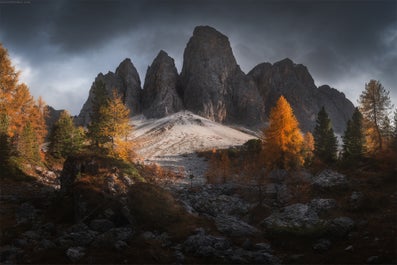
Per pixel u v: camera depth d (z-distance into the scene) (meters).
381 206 26.52
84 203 26.91
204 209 31.77
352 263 17.34
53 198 33.16
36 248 20.28
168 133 147.62
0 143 42.28
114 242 20.86
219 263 18.91
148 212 26.20
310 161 50.91
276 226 24.69
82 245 20.89
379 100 44.84
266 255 19.36
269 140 40.00
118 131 39.31
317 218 25.78
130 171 31.53
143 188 29.14
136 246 20.80
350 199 28.23
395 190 29.53
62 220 28.16
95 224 24.50
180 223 25.98
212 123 186.75
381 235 20.70
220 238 22.00
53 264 18.05
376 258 16.89
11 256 19.03
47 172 47.56
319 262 18.45
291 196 34.41
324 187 33.53
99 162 31.17
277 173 39.72
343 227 22.33
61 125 58.12
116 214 25.98
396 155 37.47
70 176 31.84
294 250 21.39
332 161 53.69
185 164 78.62
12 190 36.94
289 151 39.81
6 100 44.47
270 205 33.94
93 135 40.50
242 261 18.77
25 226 26.27
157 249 20.56
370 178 33.84
